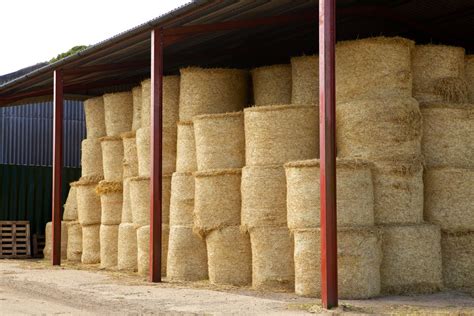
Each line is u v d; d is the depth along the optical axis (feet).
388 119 41.81
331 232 36.06
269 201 43.93
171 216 51.85
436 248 41.93
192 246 50.34
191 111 52.39
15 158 99.19
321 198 36.50
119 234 59.00
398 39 43.24
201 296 41.70
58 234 65.51
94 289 45.96
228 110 52.70
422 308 35.65
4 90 76.33
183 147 52.06
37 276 55.11
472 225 43.27
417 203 42.09
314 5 49.42
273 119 44.21
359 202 40.24
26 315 36.09
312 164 40.57
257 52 65.41
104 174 63.67
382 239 40.73
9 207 84.89
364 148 42.04
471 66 47.09
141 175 56.70
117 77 74.69
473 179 43.55
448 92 44.88
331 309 35.47
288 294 42.09
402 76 43.32
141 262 54.95
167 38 52.37
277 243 43.57
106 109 64.54
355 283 39.11
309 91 47.70
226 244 46.85
